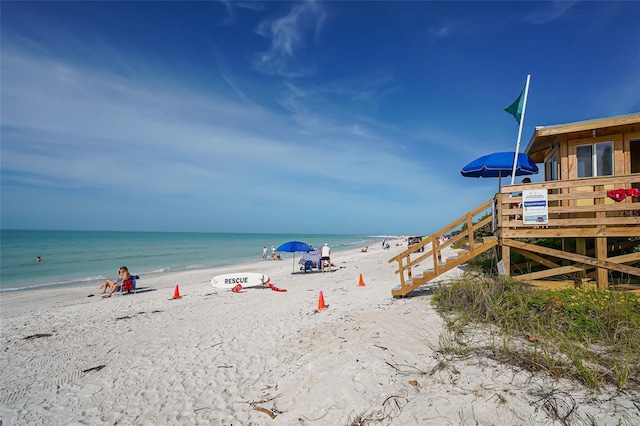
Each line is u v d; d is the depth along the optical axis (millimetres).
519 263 11148
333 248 59031
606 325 5812
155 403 5156
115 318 10633
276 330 8086
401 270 9938
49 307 13266
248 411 4750
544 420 3689
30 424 4766
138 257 37438
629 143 9102
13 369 6734
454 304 7988
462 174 12031
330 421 4238
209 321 9531
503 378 4543
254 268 26344
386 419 4090
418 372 5020
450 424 3826
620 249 9570
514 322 6277
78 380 6117
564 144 9844
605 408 3752
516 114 9547
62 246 54844
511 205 9820
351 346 6188
